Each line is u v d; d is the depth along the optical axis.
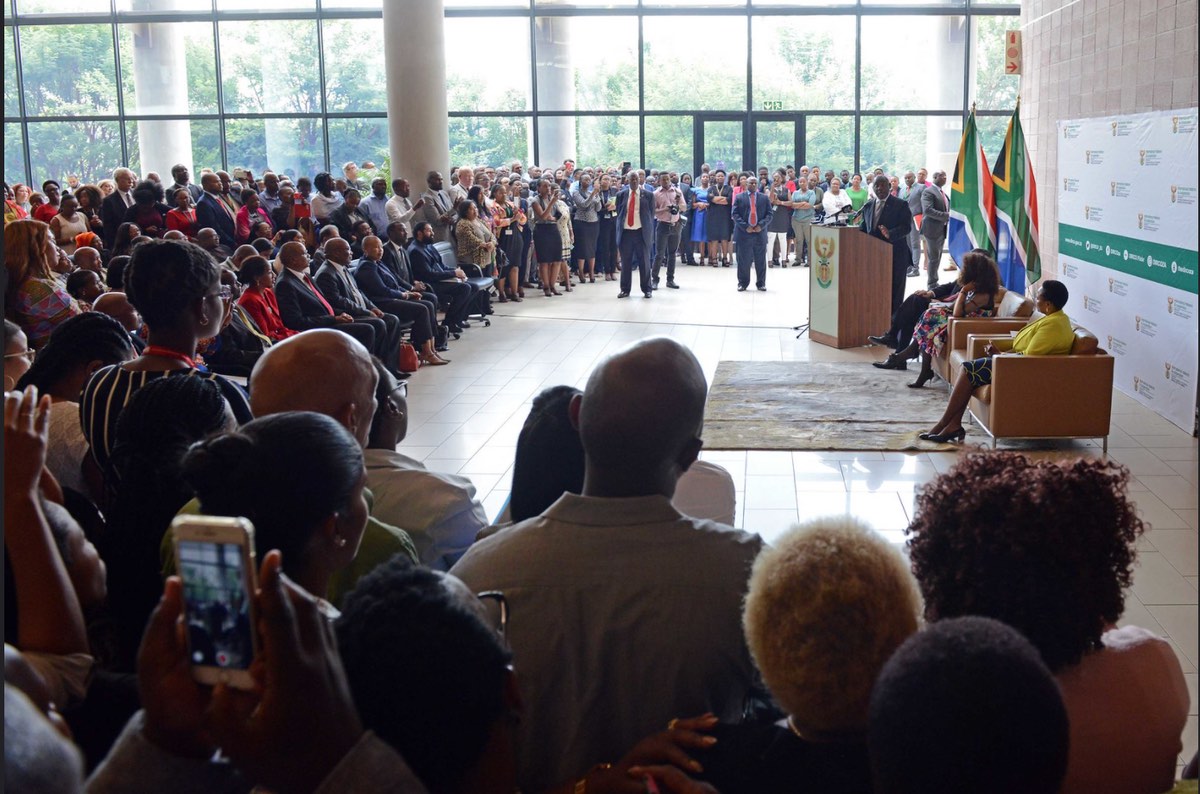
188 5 16.48
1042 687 0.94
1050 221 8.88
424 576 1.12
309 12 16.39
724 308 11.36
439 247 10.34
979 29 15.97
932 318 7.25
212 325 2.70
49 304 4.64
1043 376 5.64
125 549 1.89
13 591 1.36
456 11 16.47
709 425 6.36
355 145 16.75
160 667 0.92
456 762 1.04
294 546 1.34
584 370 8.17
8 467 1.35
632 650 1.50
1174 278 6.23
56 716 1.06
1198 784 1.38
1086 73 7.94
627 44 16.50
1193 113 5.91
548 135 16.77
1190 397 6.05
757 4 16.22
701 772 1.26
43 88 16.81
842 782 1.19
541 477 2.09
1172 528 4.54
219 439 1.38
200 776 0.96
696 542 1.55
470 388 7.60
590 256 13.90
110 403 2.52
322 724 0.92
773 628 1.20
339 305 7.75
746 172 15.79
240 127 16.80
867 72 16.27
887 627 1.18
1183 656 3.32
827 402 6.92
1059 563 1.40
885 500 5.02
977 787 0.92
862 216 9.41
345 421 2.04
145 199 9.91
